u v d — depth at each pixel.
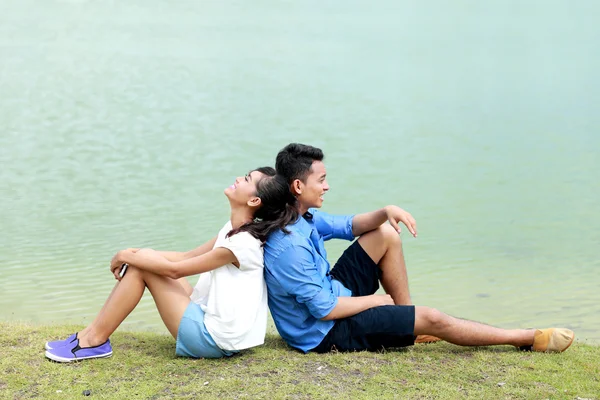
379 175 15.06
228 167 15.18
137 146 16.98
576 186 14.35
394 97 24.42
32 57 29.08
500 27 44.66
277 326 4.47
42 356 4.30
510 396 3.82
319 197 4.48
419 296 8.30
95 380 3.99
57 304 7.45
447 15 50.50
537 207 12.85
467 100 24.20
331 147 17.55
